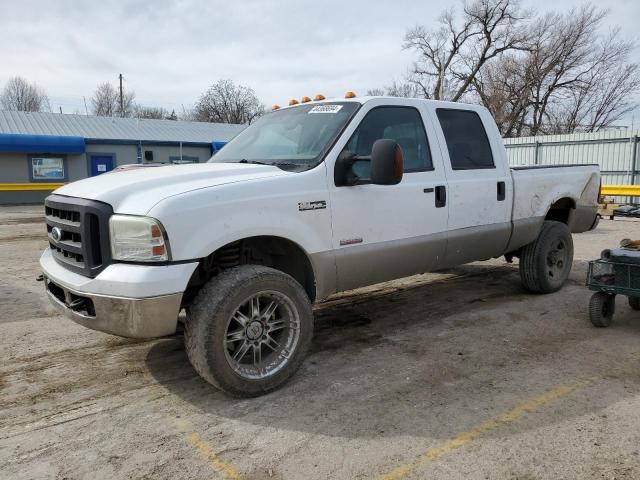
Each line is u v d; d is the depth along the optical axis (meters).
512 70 41.72
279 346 3.79
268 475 2.75
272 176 3.74
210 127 32.53
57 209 3.73
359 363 4.23
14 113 27.75
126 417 3.39
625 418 3.25
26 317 5.57
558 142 20.91
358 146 4.24
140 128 29.36
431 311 5.65
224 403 3.56
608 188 16.73
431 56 44.44
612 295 5.01
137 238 3.21
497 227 5.32
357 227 4.15
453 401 3.53
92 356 4.45
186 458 2.91
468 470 2.75
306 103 4.91
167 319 3.26
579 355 4.31
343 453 2.94
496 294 6.30
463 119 5.21
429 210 4.66
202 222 3.33
